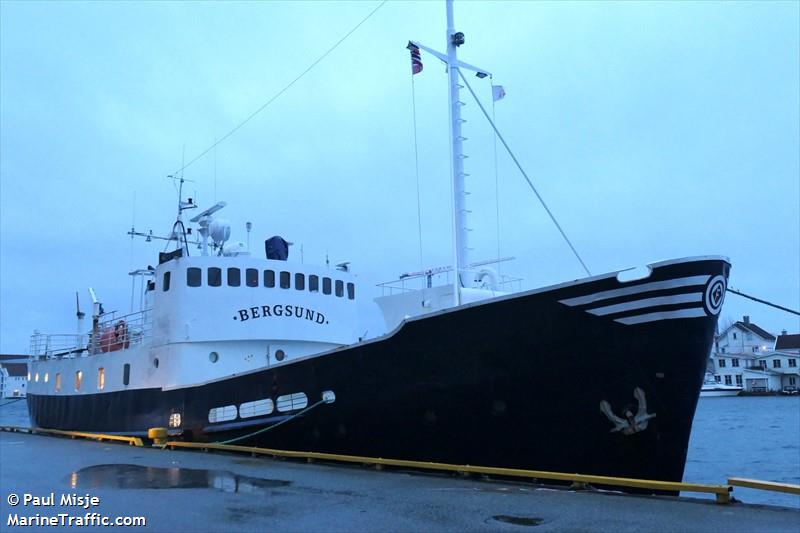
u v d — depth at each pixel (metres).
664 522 6.91
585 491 8.91
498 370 9.93
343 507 8.12
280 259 18.08
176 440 14.96
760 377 76.00
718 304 8.81
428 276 14.88
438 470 10.64
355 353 11.59
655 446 9.16
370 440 11.62
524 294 9.54
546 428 9.76
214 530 7.17
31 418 25.27
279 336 16.30
